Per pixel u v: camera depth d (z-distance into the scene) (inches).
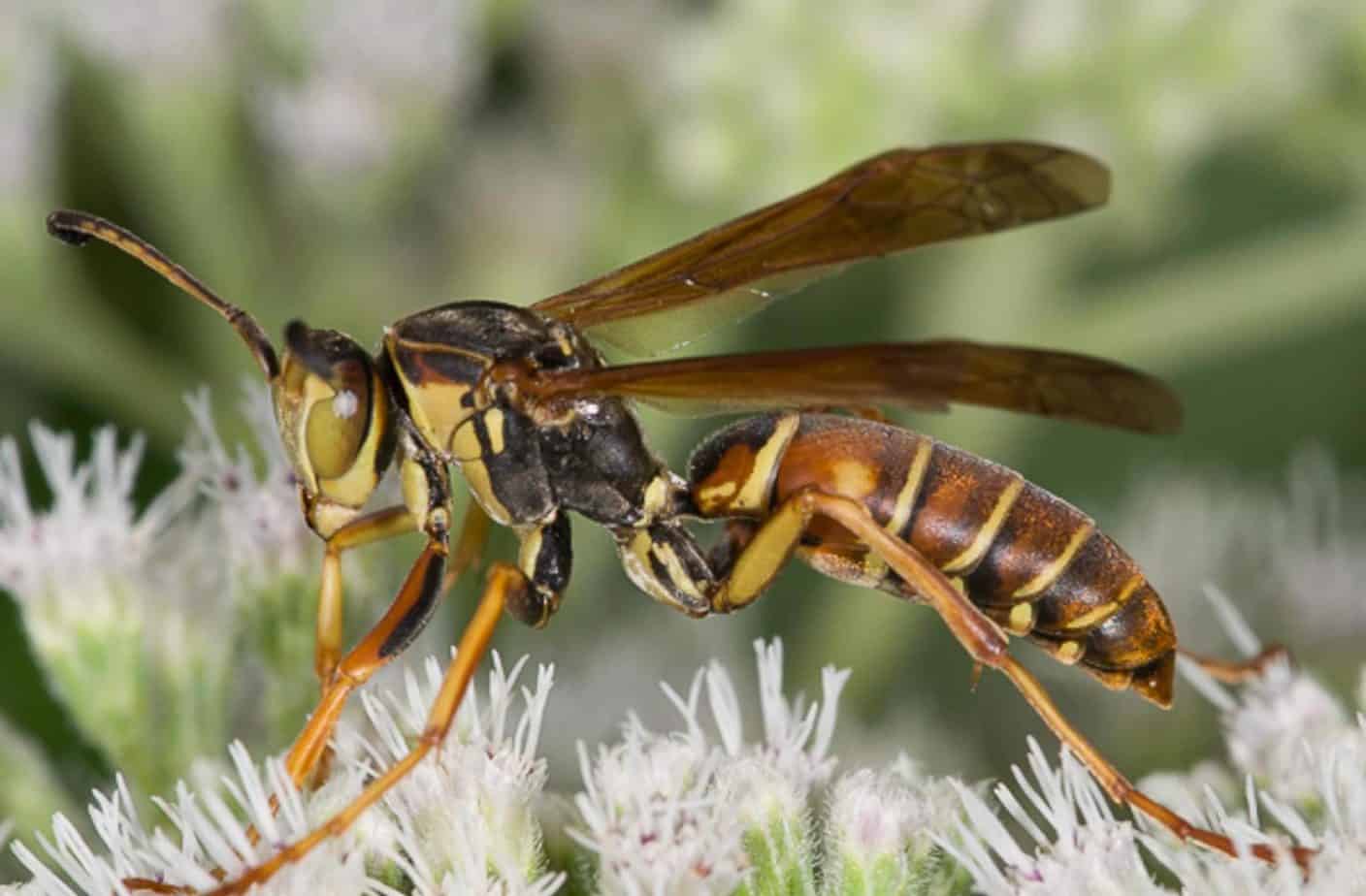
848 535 4.4
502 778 4.3
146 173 5.4
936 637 5.4
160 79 5.4
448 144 5.5
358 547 4.6
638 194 5.5
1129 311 5.5
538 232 5.5
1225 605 4.6
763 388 4.3
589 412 4.5
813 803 4.4
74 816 4.8
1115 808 4.4
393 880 4.3
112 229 4.3
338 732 4.4
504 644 5.2
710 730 5.1
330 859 4.2
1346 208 5.7
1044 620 4.4
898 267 5.6
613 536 4.5
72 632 4.7
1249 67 5.3
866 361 4.2
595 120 5.5
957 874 4.3
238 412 5.3
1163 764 5.1
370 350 4.4
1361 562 5.3
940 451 4.4
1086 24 5.3
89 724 4.7
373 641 4.3
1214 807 4.3
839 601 5.4
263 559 4.7
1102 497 5.9
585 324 4.5
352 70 5.4
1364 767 4.3
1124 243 5.5
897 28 5.3
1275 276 5.4
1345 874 4.2
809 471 4.4
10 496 4.8
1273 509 5.4
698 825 4.2
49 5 5.4
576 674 5.3
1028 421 5.7
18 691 5.3
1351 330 5.9
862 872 4.3
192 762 4.7
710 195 5.4
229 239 5.4
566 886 4.3
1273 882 4.2
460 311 4.4
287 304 5.4
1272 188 5.9
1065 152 4.3
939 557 4.4
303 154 5.4
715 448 4.5
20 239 5.4
